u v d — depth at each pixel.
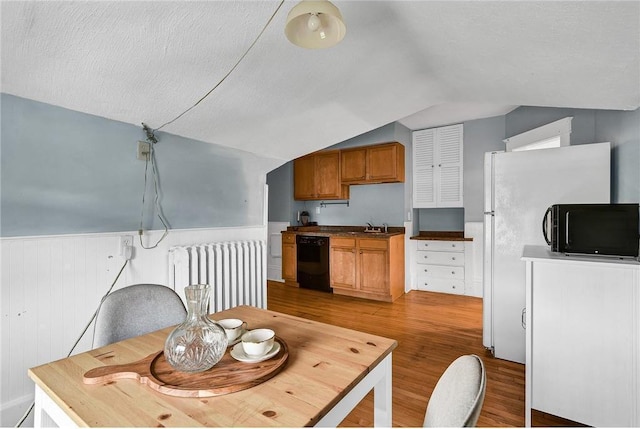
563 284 1.65
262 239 3.14
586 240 1.73
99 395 0.83
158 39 1.49
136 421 0.72
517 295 2.43
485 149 4.30
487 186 2.65
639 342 1.50
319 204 5.46
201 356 0.92
